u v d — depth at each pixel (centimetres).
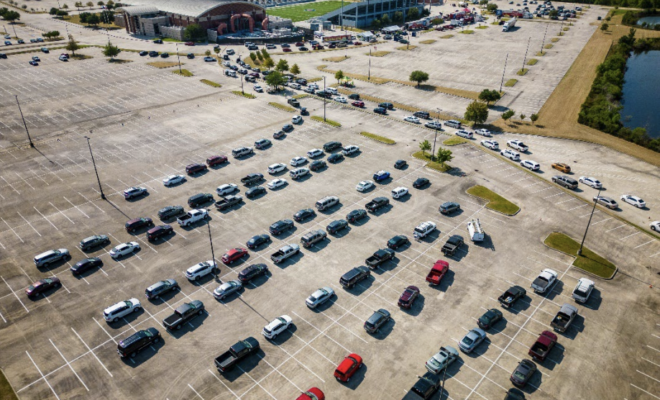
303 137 10750
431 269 6378
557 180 9044
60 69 15875
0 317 5691
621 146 10775
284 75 15550
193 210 7656
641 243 7262
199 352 5238
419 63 17375
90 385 4838
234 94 13588
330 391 4772
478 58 17988
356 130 11212
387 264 6706
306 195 8425
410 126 11569
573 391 4825
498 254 6944
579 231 7531
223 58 17425
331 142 10100
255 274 6322
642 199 8538
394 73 16112
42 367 5038
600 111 12044
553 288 6281
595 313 5866
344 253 6912
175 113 12112
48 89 13875
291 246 6800
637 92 15338
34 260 6612
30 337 5419
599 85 14025
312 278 6397
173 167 9319
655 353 5294
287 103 12912
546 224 7700
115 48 16800
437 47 19800
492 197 8456
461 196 8488
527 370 4869
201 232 7375
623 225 7725
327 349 5284
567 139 11138
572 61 17400
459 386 4850
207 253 6888
